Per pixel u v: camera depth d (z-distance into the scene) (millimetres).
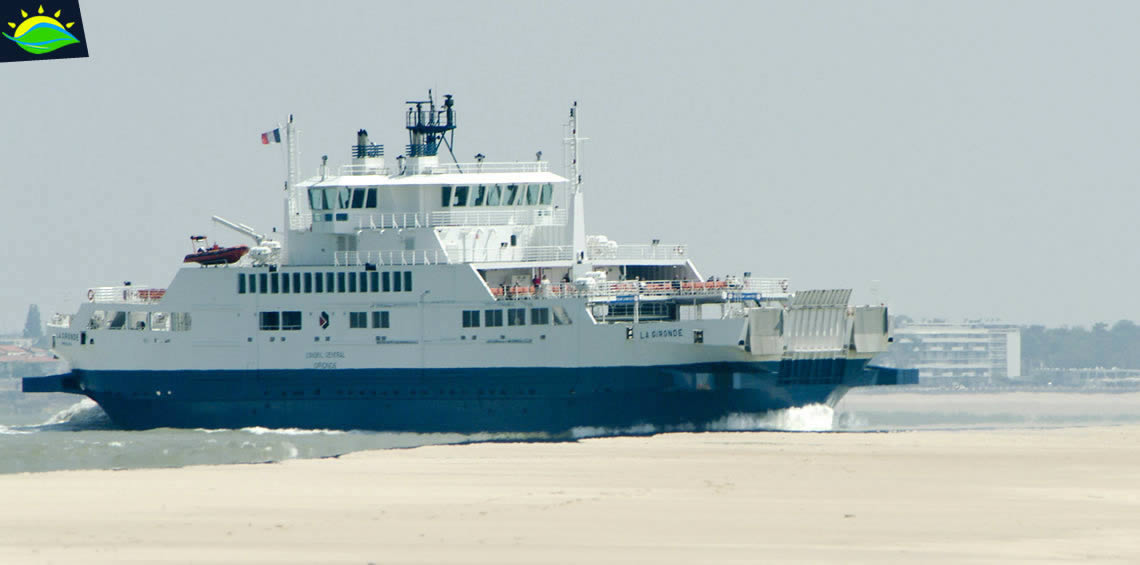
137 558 171125
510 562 167750
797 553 172500
